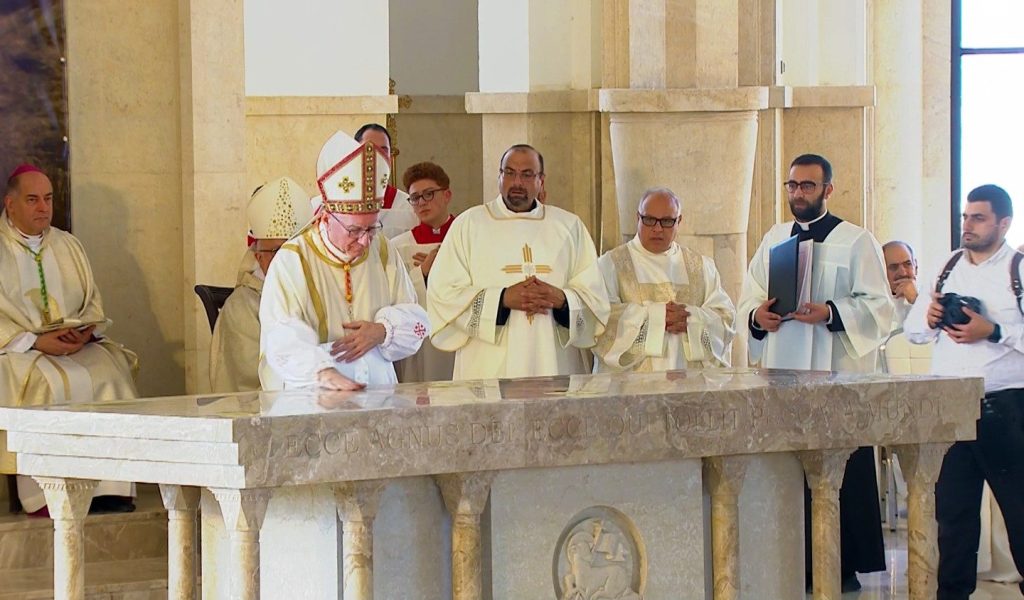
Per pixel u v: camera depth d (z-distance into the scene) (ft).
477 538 22.81
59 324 32.55
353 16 46.65
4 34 34.42
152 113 35.96
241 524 21.21
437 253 35.14
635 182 41.22
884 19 51.42
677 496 24.49
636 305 34.91
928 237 51.55
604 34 42.83
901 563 37.70
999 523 35.91
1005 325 32.14
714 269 36.14
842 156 47.50
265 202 30.27
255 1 45.93
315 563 22.67
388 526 22.82
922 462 25.68
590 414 23.08
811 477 25.46
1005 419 31.86
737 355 42.96
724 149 41.19
